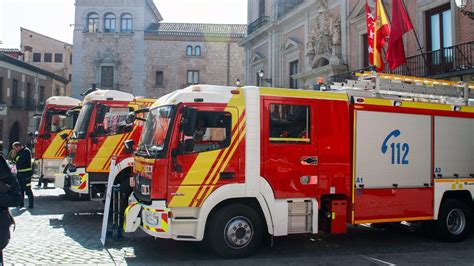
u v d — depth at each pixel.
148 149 7.20
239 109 7.09
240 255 7.07
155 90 40.75
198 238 6.77
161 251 7.55
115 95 10.88
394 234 9.48
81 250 7.54
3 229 4.84
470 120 8.98
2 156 4.92
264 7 30.39
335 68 19.97
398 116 8.18
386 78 8.36
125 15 40.91
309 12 23.39
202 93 6.98
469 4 14.22
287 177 7.27
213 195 6.84
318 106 7.58
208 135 6.94
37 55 49.28
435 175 8.48
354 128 7.76
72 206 12.48
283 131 7.32
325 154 7.55
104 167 10.49
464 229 8.76
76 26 40.47
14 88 37.56
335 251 7.84
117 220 8.54
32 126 23.36
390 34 14.94
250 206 7.32
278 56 26.95
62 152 14.64
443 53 15.18
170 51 41.06
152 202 6.74
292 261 7.05
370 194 7.82
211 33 41.59
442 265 6.98
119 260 6.93
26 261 6.75
